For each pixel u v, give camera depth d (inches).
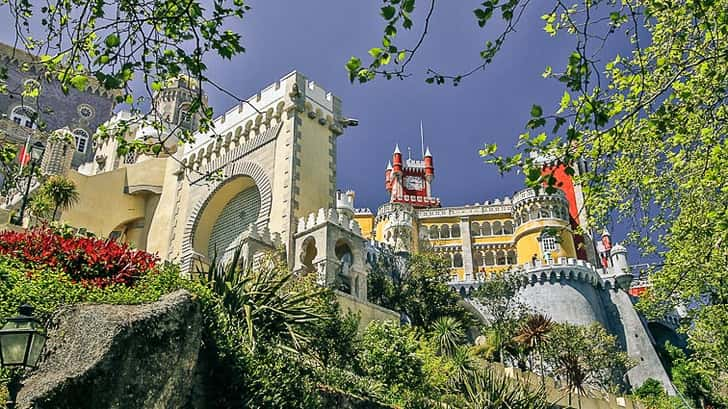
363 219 3868.1
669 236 853.2
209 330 617.6
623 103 630.5
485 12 360.8
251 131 1672.0
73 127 2842.0
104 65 400.8
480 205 3678.6
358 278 1342.3
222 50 408.2
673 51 634.8
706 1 501.4
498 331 1957.4
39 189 1579.7
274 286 761.0
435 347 1334.9
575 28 442.0
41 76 467.5
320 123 1627.7
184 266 1610.5
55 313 507.5
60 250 658.2
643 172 790.5
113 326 472.1
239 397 599.8
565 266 2689.5
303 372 698.2
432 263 1929.1
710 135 624.7
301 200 1470.2
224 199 1683.1
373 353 962.1
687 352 2876.5
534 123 386.3
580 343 1983.3
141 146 470.0
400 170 4439.0
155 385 483.8
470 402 991.6
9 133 2139.5
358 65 369.4
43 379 434.6
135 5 399.5
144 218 1884.8
